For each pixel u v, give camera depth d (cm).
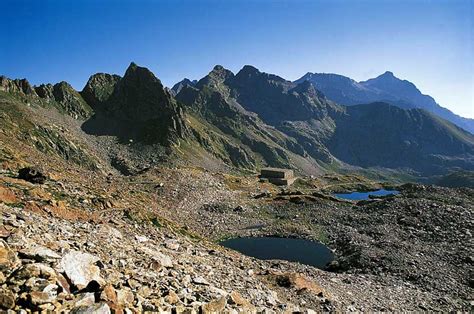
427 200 9269
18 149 8275
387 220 8238
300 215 9556
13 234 1447
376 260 5450
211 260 3050
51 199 3344
